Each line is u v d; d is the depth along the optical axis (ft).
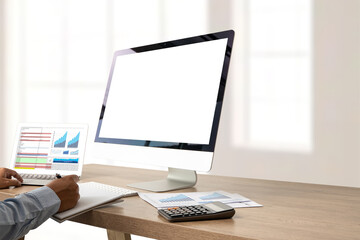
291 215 3.34
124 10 10.77
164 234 3.10
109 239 5.83
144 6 10.52
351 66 8.48
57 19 11.63
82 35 11.31
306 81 8.91
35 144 5.36
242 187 4.68
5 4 12.32
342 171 8.62
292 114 9.05
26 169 5.26
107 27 10.98
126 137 5.05
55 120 11.68
